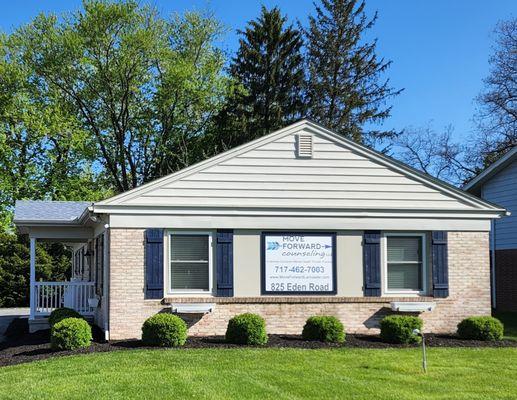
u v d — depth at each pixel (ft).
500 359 41.65
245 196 52.44
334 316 51.93
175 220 51.13
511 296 73.67
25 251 110.73
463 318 53.88
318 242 52.95
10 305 109.40
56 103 109.60
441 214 54.44
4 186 103.65
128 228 50.47
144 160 122.42
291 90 126.72
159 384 33.81
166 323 45.83
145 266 50.31
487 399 31.63
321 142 53.88
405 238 54.49
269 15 125.59
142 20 111.14
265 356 41.73
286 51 124.98
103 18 107.24
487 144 127.24
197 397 31.30
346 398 31.42
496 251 76.33
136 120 118.62
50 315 58.18
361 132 135.44
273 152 53.21
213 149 122.52
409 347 46.24
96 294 61.98
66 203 70.03
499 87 122.42
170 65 114.52
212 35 122.52
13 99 105.40
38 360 41.83
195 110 121.29
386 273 53.88
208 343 46.83
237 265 51.93
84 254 76.59
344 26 135.23
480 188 79.36
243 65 124.57
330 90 132.16
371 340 48.96
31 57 108.17
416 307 52.54
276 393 32.12
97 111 115.96
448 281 54.08
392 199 54.19
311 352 43.42
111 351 43.98
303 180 53.31
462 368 38.68
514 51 120.67
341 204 53.57
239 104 121.08
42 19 108.68
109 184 125.70
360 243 53.57
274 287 52.16
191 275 51.52
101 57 110.52
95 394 31.96
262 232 52.42
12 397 31.83
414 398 31.55
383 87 137.18
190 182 51.85
